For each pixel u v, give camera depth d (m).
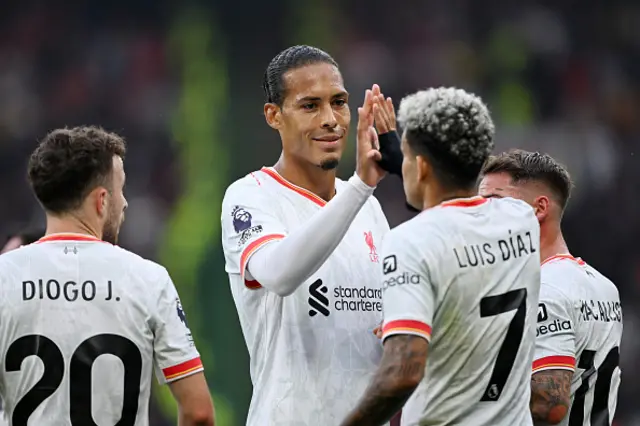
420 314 12.76
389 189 60.81
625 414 51.75
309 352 15.38
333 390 15.38
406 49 75.19
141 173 65.19
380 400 12.71
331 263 15.62
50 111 70.56
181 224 60.19
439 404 13.24
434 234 13.13
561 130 69.75
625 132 70.75
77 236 13.97
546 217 16.31
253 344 15.85
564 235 62.25
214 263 57.31
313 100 15.53
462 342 13.12
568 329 15.52
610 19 76.81
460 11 77.00
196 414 13.91
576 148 67.38
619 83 74.25
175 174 64.81
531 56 74.38
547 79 73.69
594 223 62.72
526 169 16.30
